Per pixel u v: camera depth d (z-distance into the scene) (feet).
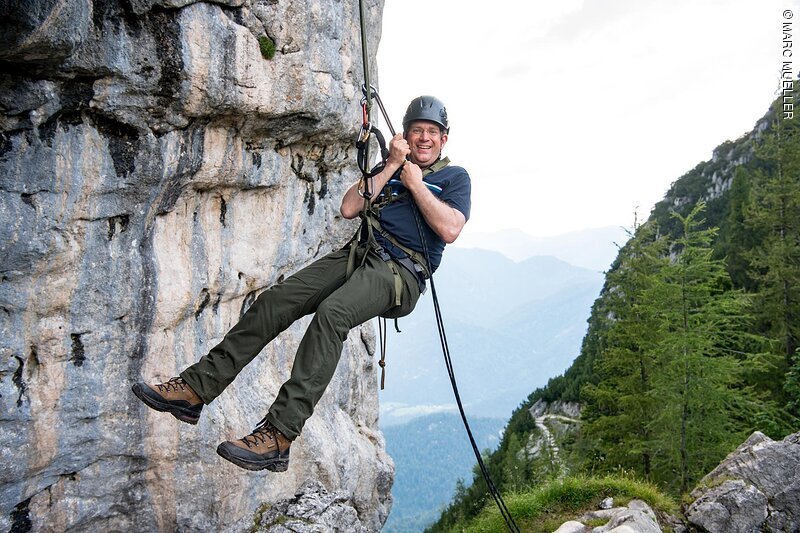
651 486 32.96
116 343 17.94
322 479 25.75
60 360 16.63
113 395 18.13
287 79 18.98
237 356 13.00
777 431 57.72
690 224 55.36
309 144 23.21
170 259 19.01
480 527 33.35
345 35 22.45
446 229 13.37
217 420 21.33
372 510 31.24
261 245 22.77
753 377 79.56
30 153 14.05
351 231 28.94
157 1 14.47
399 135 13.29
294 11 18.60
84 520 18.54
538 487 35.42
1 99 13.05
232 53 16.74
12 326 15.37
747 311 86.02
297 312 13.39
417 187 13.25
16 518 16.96
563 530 29.17
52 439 16.81
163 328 19.20
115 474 18.93
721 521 28.58
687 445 53.62
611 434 64.69
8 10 10.94
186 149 17.37
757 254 93.66
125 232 17.31
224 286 21.43
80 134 14.98
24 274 15.07
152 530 20.21
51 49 12.42
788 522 28.25
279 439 12.16
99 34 13.76
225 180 19.66
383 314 13.75
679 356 53.11
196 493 20.77
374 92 14.38
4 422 15.65
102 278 16.96
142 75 14.96
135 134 15.99
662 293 55.16
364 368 33.73
